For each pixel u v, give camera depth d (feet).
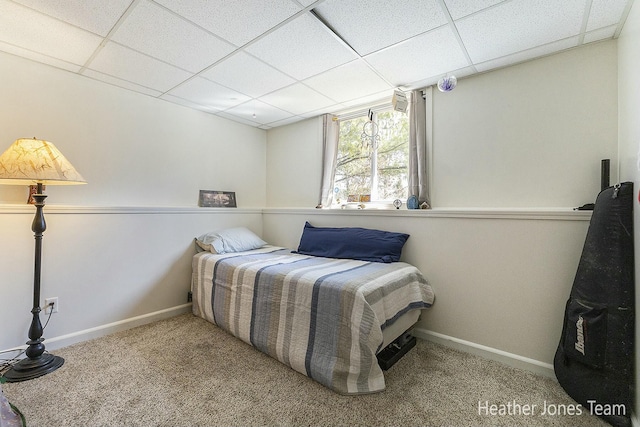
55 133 7.20
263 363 6.30
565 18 5.21
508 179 6.88
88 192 7.70
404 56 6.62
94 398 5.09
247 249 9.96
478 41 5.99
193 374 5.86
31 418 4.60
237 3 4.95
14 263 6.44
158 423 4.54
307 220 10.52
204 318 8.71
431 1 4.88
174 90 8.50
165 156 9.29
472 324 6.92
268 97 9.05
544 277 6.05
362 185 9.95
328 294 5.75
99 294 7.61
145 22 5.45
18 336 6.49
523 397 5.22
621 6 4.86
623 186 4.68
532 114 6.61
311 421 4.62
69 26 5.55
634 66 4.72
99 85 7.91
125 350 6.82
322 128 10.62
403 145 9.04
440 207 7.89
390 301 6.10
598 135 5.88
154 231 8.70
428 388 5.47
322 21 5.44
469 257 6.97
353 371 5.26
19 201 6.72
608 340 4.58
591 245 5.05
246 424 4.55
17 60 6.67
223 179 10.92
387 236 8.04
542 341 6.06
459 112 7.64
